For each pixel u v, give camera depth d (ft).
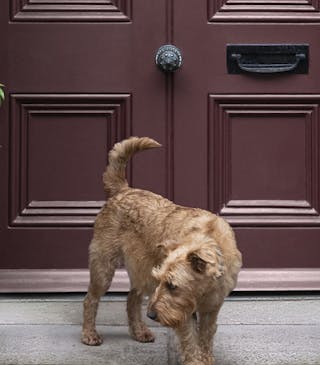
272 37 13.51
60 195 13.61
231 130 13.57
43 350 11.80
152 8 13.47
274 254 13.61
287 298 13.44
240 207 13.58
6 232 13.57
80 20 13.48
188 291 10.57
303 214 13.60
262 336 12.17
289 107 13.58
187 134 13.55
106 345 11.98
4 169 13.53
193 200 13.58
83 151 13.60
